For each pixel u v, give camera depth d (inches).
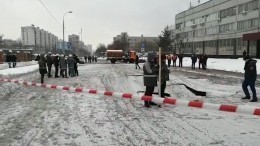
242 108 206.7
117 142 223.9
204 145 215.6
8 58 1299.2
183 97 441.4
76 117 307.9
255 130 254.7
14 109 355.3
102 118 302.4
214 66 1381.6
